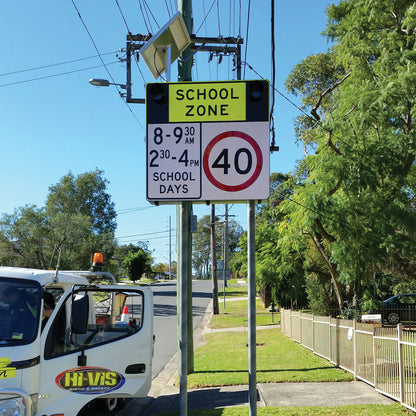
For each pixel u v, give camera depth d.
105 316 8.95
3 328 6.11
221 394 9.71
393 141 13.66
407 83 12.88
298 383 10.14
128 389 7.48
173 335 21.41
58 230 35.03
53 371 6.53
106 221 58.84
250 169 5.31
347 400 8.49
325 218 13.53
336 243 13.56
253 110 5.36
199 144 5.38
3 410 5.64
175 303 37.25
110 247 44.72
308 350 15.00
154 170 5.38
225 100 5.39
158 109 5.43
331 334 12.44
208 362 13.55
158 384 11.97
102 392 7.11
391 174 14.18
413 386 7.63
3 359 5.82
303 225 13.85
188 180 5.34
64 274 7.21
